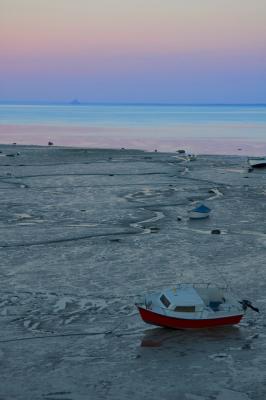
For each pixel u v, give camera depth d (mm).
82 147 137125
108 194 67438
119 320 29938
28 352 26281
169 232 48781
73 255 41625
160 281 35906
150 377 24141
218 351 26625
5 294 33562
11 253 42094
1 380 23734
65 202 62250
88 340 27609
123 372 24562
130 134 181125
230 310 29188
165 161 105000
